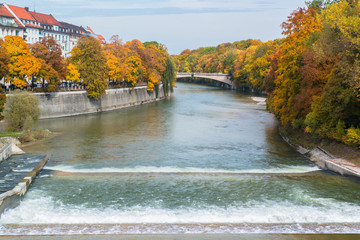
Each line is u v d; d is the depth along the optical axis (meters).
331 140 50.72
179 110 104.19
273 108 78.50
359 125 49.09
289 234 28.91
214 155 52.19
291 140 59.69
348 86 45.69
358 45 44.53
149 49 143.88
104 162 47.56
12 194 32.50
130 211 32.34
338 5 60.97
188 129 72.88
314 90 54.41
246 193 36.84
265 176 42.12
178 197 35.53
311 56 54.44
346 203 34.69
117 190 36.97
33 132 61.41
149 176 41.53
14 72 73.75
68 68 91.94
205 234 28.73
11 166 43.59
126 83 122.75
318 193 37.03
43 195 35.38
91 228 29.31
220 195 36.22
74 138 61.84
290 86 61.78
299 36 62.50
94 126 74.31
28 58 74.62
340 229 29.77
